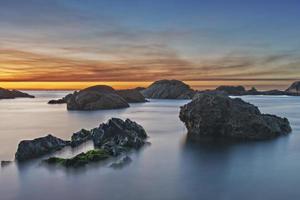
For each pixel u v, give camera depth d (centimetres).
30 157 5478
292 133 8012
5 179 4462
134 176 4588
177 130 8869
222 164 5228
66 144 6431
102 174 4653
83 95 18150
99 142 6550
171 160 5453
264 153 5941
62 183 4316
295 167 5062
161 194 3981
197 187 4200
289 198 3862
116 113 15288
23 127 10194
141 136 7512
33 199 3853
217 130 7712
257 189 4138
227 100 7756
